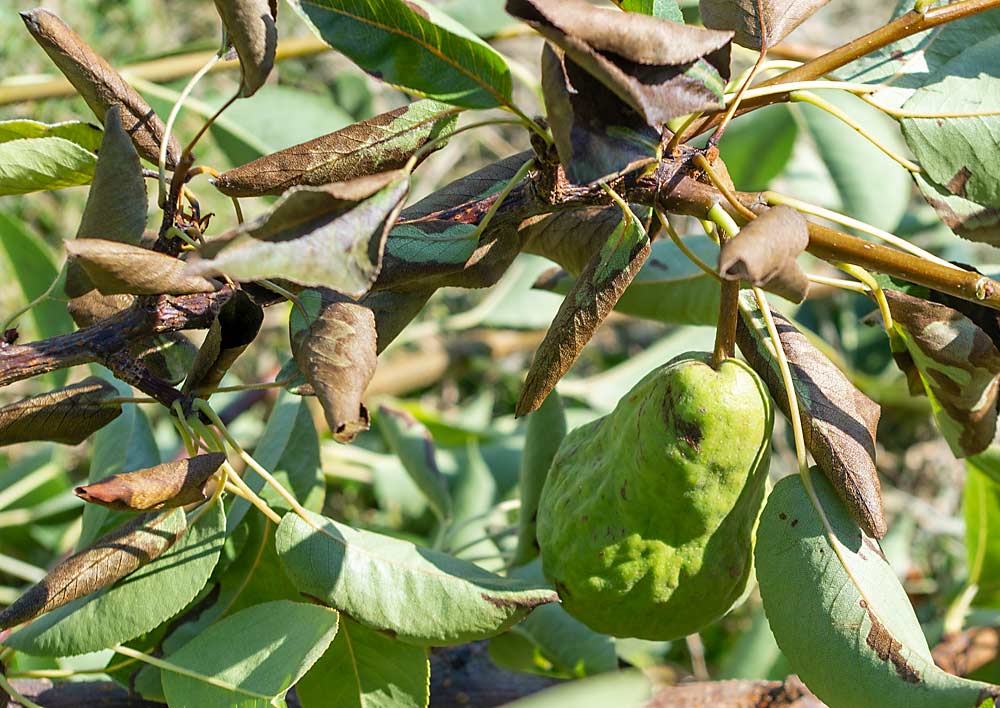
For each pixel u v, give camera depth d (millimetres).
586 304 558
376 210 518
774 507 583
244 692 573
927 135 581
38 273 862
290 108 889
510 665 745
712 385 580
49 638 589
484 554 762
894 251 562
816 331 1265
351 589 585
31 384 1286
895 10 626
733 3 583
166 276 524
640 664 809
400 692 621
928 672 561
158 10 1543
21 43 1333
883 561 579
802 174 1253
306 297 545
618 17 512
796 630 575
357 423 528
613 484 599
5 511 1003
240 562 647
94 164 589
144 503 538
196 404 568
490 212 564
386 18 542
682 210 561
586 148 522
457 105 549
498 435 1098
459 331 1122
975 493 792
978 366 594
